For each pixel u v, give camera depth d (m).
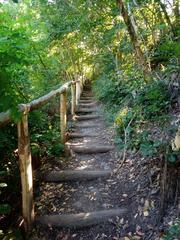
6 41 2.01
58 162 4.62
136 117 5.07
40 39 6.57
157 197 3.22
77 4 7.55
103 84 10.23
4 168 3.74
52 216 3.28
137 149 4.25
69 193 3.80
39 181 4.06
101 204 3.50
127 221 3.12
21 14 5.45
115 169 4.19
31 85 5.50
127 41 7.62
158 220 2.92
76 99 8.89
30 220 3.11
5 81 1.81
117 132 5.36
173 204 2.95
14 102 1.82
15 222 3.23
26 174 3.04
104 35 8.66
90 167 4.47
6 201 3.55
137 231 2.95
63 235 3.10
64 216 3.27
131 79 6.88
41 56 6.92
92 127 6.80
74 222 3.21
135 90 6.03
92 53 12.83
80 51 12.70
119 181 3.88
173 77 4.59
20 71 4.12
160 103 4.50
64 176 4.12
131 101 6.18
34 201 3.64
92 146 5.07
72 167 4.49
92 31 8.34
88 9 7.22
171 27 5.84
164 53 5.49
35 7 7.93
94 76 17.81
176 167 3.06
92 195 3.70
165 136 3.64
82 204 3.54
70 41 10.57
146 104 4.88
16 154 3.91
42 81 6.59
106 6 7.05
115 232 3.03
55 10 7.96
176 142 3.13
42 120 4.91
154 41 6.34
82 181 4.07
